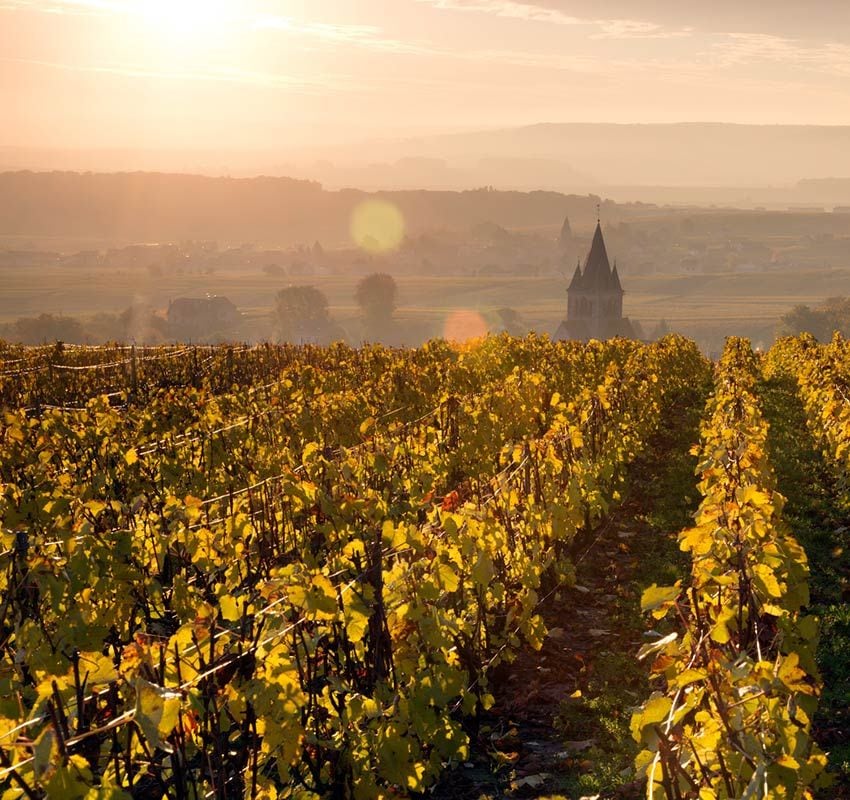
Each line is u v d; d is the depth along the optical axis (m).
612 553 10.53
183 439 11.01
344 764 5.04
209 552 6.65
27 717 4.09
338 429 12.02
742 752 3.48
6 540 6.23
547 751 6.10
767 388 26.61
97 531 7.02
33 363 24.88
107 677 3.96
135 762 4.62
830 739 6.15
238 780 4.75
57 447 10.48
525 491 8.76
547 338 27.38
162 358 25.73
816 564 10.06
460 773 5.85
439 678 5.45
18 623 5.34
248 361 25.34
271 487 8.28
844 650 7.58
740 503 5.69
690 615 4.49
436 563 5.68
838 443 13.52
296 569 4.88
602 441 12.28
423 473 9.11
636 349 26.80
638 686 7.05
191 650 4.50
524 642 7.87
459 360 20.73
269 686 4.30
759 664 3.75
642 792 5.42
